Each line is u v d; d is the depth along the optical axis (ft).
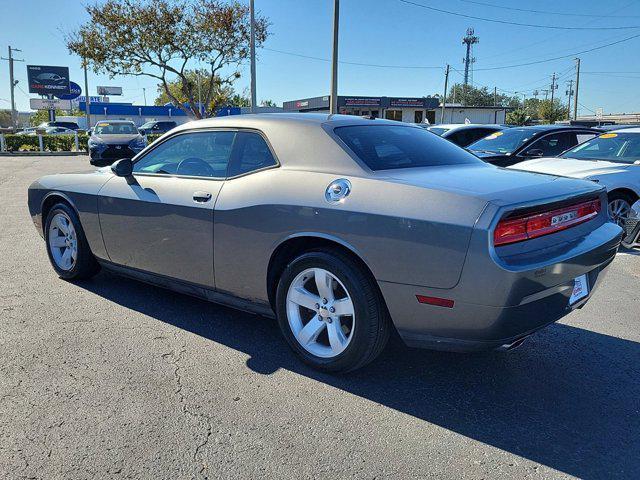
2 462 7.88
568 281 9.50
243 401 9.70
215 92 107.45
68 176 16.06
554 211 9.43
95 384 10.17
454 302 8.82
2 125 346.33
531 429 9.02
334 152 10.76
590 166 22.94
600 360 11.69
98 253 15.03
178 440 8.49
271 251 10.84
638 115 216.13
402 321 9.52
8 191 38.70
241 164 11.85
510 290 8.46
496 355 11.85
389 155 11.08
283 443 8.48
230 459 8.07
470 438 8.73
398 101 164.96
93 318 13.51
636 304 15.38
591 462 8.15
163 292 15.60
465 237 8.57
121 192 13.84
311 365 10.82
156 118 192.13
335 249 10.18
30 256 19.57
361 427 8.98
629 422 9.27
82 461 7.94
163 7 75.05
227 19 76.84
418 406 9.68
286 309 11.00
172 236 12.64
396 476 7.75
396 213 9.22
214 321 13.47
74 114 256.93
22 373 10.54
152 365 11.00
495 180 10.03
